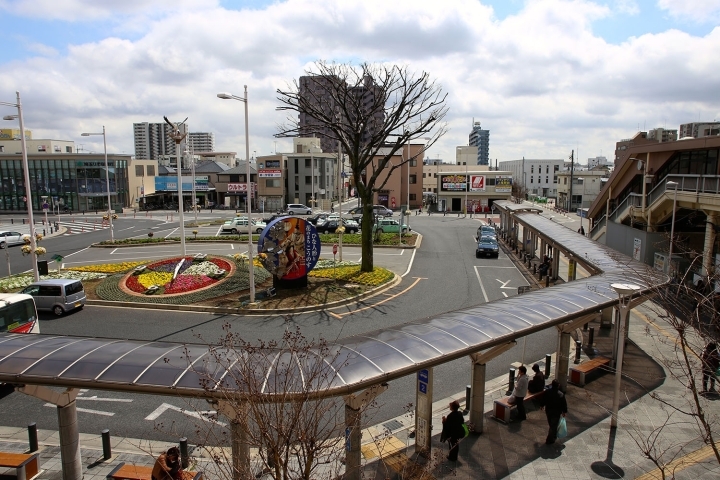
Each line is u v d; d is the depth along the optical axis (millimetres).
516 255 37906
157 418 12961
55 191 80812
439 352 9320
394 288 26938
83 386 8344
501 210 48406
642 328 19812
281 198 83688
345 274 28500
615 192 38281
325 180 86188
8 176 80188
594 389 14430
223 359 8719
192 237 45219
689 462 10688
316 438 7039
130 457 11086
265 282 26078
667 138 61312
